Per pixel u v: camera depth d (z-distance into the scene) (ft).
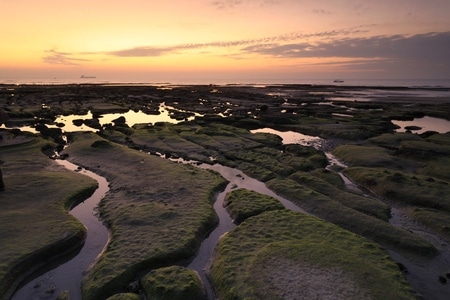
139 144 129.39
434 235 60.70
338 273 43.98
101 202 72.43
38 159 105.91
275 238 54.60
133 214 64.44
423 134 146.82
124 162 101.55
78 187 79.05
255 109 244.01
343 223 63.57
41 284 46.57
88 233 60.29
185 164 101.35
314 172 93.86
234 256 49.44
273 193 80.33
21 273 47.62
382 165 100.83
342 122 182.50
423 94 437.99
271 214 64.08
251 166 99.55
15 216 62.34
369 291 40.52
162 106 285.64
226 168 102.06
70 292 44.65
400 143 132.67
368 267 45.52
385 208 69.67
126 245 52.90
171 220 61.72
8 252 50.06
